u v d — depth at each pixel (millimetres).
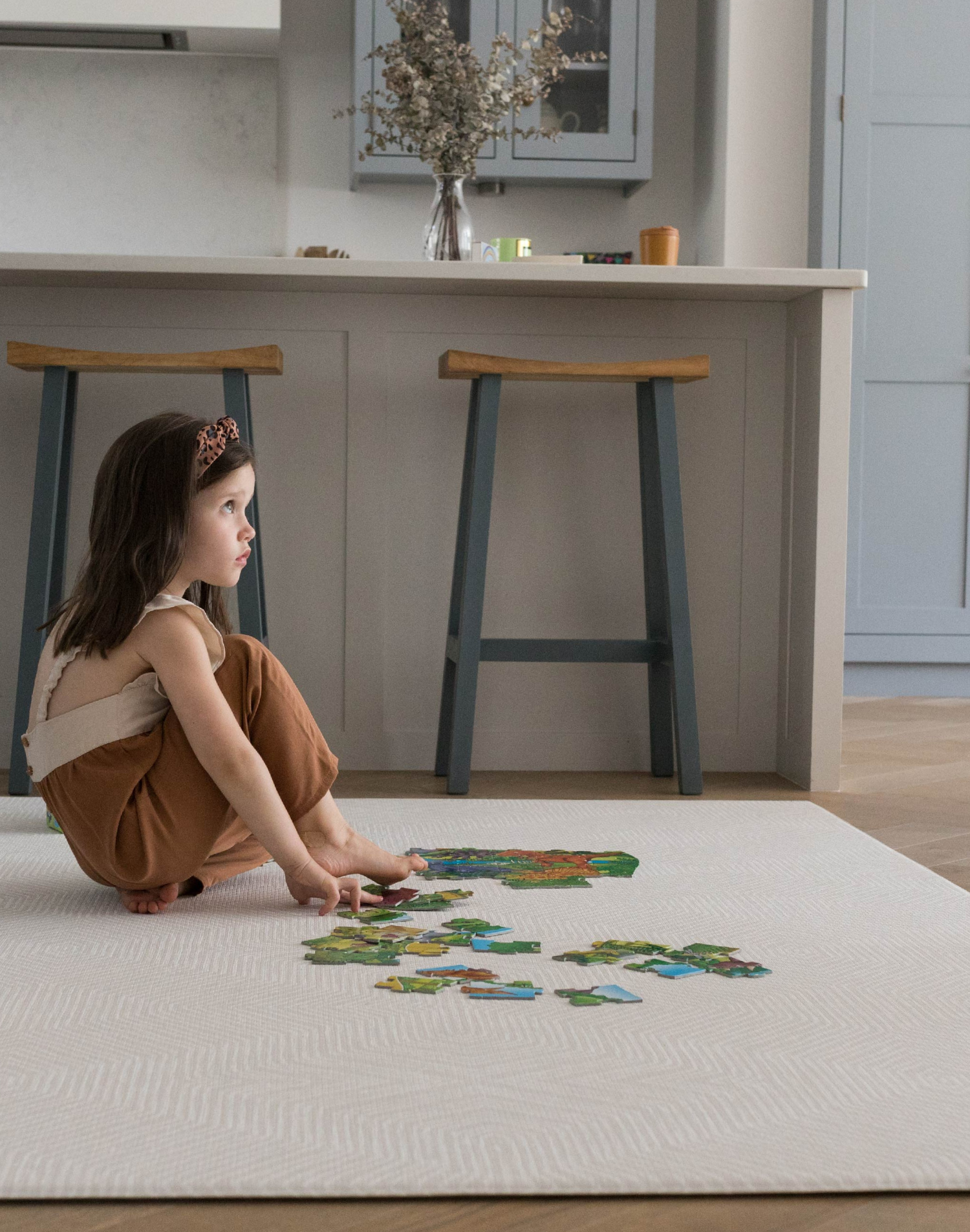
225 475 1464
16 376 2486
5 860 1724
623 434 2600
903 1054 1051
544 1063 1018
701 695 2619
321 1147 878
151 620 1408
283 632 2557
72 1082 975
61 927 1391
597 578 2609
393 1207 827
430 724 2590
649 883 1599
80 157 3943
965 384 3969
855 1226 818
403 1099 950
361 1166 855
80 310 2479
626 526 2609
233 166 3982
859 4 3865
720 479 2602
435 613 2580
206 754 1390
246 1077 986
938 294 3955
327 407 2537
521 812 2062
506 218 4129
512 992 1179
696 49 4176
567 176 3883
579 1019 1113
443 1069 1004
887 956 1308
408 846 1805
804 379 2488
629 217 4168
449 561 2576
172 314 2494
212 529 1461
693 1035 1081
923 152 3922
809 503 2445
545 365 2273
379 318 2529
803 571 2473
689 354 2580
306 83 4059
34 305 2473
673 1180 848
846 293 2371
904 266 3943
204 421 1490
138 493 1434
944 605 4004
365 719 2574
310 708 2570
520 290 2445
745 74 3928
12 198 3932
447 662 2514
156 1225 803
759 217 3959
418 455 2555
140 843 1412
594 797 2305
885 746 2961
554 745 2617
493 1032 1080
